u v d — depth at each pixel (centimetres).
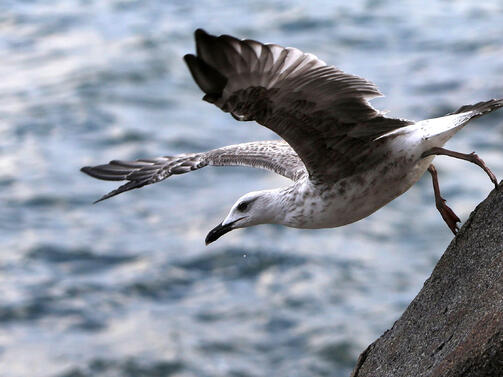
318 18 3481
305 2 3675
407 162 598
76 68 2942
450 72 2778
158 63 3009
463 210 1897
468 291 562
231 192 2073
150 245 1845
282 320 1591
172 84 2842
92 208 2011
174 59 3058
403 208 1953
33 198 2058
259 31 3381
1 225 1934
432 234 1855
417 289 1678
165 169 762
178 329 1571
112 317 1612
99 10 3616
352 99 542
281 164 713
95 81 2834
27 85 2812
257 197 684
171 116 2573
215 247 1827
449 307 572
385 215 1931
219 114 2575
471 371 511
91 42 3222
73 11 3584
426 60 2941
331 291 1677
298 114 548
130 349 1510
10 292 1675
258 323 1585
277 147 744
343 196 624
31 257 1802
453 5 3575
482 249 571
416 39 3189
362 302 1641
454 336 552
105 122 2525
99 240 1869
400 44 3155
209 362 1480
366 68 2919
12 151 2330
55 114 2573
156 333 1558
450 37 3162
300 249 1817
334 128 568
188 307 1645
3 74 2914
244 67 488
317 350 1505
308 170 618
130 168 775
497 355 504
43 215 1983
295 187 664
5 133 2444
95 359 1487
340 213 635
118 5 3700
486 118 2281
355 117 561
